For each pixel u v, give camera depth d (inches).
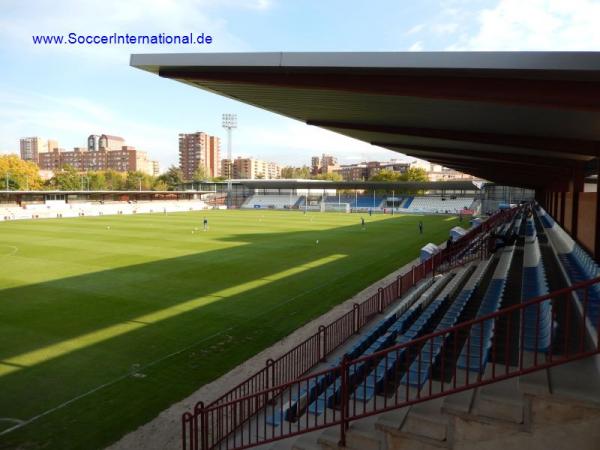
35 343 492.4
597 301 298.0
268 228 1815.9
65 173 4340.6
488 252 737.6
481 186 3004.4
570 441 183.5
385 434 215.9
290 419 272.4
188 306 640.4
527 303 189.2
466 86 224.7
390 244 1334.9
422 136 442.6
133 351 473.1
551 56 187.8
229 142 4515.3
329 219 2411.4
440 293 533.3
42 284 765.9
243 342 501.4
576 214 660.1
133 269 903.7
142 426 329.7
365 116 395.2
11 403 363.3
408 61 208.7
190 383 399.9
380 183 3203.7
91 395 377.4
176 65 244.1
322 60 222.5
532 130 382.0
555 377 204.1
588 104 208.2
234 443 280.2
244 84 264.1
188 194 4200.3
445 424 206.8
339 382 324.5
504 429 191.2
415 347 340.2
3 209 2346.2
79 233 1565.0
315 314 608.1
